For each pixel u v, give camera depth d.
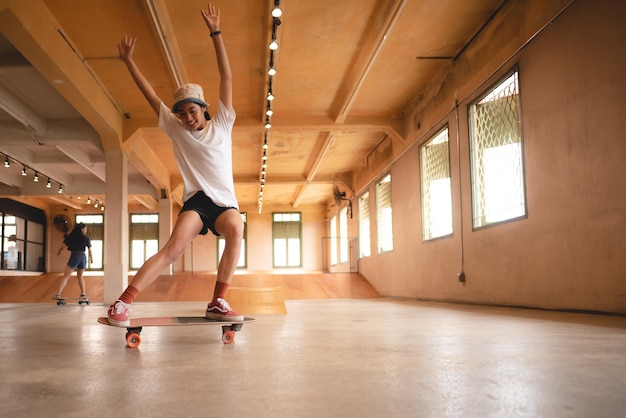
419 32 7.42
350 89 8.99
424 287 10.20
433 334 3.24
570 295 5.28
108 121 9.57
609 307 4.67
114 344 2.82
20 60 7.50
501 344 2.64
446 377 1.70
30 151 13.55
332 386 1.56
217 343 2.77
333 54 8.06
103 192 17.20
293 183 17.42
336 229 20.84
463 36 7.57
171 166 15.84
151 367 1.96
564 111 5.36
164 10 6.48
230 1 6.41
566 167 5.33
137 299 12.22
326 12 6.79
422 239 10.24
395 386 1.56
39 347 2.72
